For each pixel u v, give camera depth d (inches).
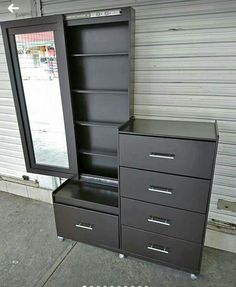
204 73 65.9
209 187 55.5
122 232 69.7
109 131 79.8
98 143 82.7
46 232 85.0
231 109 66.2
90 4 71.7
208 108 68.4
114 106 76.7
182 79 68.7
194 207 58.5
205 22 61.9
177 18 64.1
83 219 73.4
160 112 74.0
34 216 94.2
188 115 71.1
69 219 75.5
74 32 73.1
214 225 76.5
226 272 67.9
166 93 71.6
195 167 55.0
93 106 79.0
